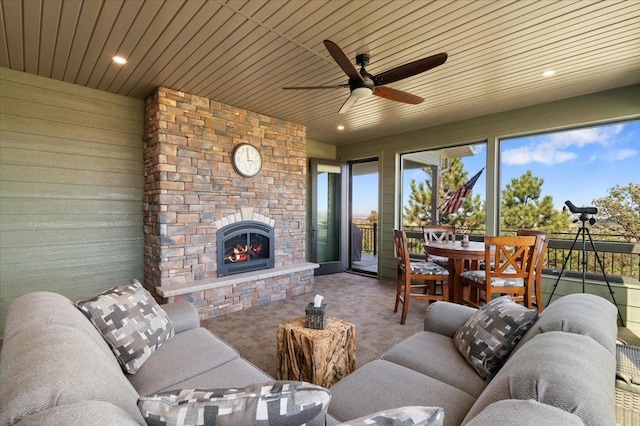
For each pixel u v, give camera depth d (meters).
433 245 3.61
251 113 4.12
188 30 2.29
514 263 2.91
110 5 2.00
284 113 4.23
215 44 2.48
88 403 0.68
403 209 5.51
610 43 2.47
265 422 0.73
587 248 3.66
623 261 3.44
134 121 3.63
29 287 3.03
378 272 5.57
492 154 4.24
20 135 2.96
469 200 4.75
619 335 3.06
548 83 3.25
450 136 4.65
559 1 1.97
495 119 4.20
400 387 1.37
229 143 3.90
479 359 1.48
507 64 2.83
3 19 2.13
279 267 4.38
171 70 2.94
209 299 3.51
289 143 4.62
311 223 5.71
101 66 2.85
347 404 1.28
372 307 3.85
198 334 2.00
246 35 2.35
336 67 2.89
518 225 4.16
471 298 3.62
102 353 1.12
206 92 3.48
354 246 6.98
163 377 1.50
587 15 2.11
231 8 2.03
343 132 5.30
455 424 1.15
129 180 3.61
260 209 4.23
